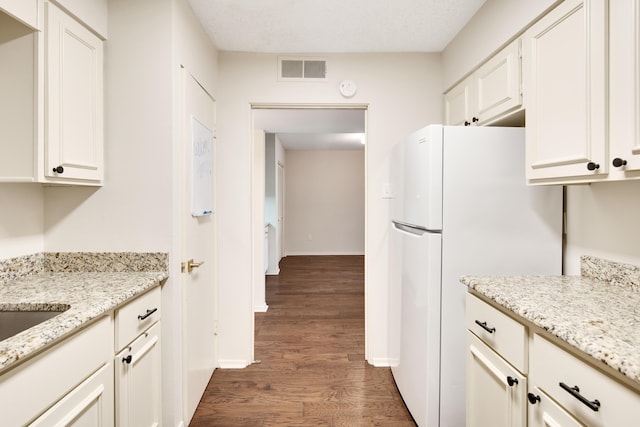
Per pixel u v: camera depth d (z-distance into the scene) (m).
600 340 0.82
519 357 1.11
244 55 2.46
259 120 4.17
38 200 1.61
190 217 1.88
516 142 1.66
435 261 1.65
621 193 1.36
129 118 1.63
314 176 7.65
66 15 1.36
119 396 1.27
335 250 7.69
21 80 1.25
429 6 1.91
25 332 0.89
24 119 1.26
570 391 0.88
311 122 4.25
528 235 1.66
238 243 2.47
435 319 1.65
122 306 1.30
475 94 2.01
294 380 2.31
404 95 2.50
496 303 1.28
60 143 1.33
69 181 1.41
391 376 2.37
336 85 2.50
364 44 2.36
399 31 2.19
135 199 1.64
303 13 1.97
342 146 7.04
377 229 2.51
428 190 1.65
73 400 1.03
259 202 3.83
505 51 1.69
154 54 1.63
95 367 1.14
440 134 1.64
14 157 1.26
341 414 1.95
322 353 2.72
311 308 3.84
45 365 0.92
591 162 1.10
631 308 1.06
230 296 2.48
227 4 1.86
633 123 0.97
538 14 1.42
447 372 1.66
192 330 1.92
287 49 2.42
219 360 2.49
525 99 1.50
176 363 1.68
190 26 1.88
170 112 1.63
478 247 1.65
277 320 3.45
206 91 2.18
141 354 1.42
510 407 1.15
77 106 1.43
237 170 2.46
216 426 1.84
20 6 1.17
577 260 1.58
